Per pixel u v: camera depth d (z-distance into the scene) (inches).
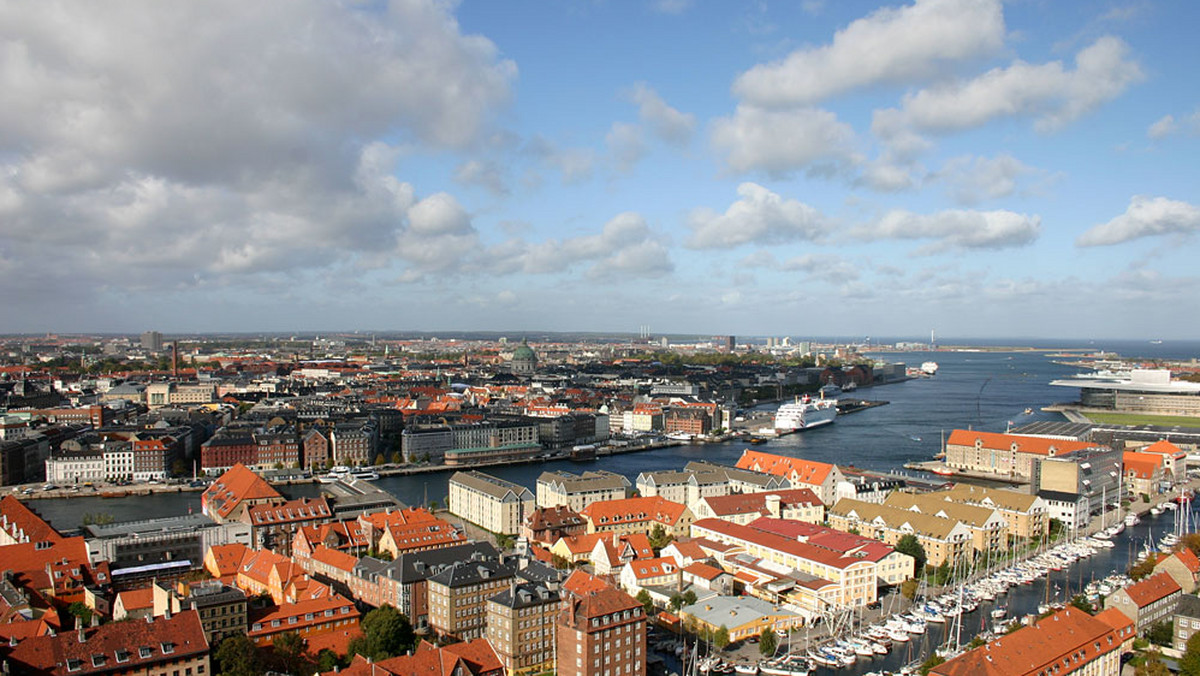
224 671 6643.7
